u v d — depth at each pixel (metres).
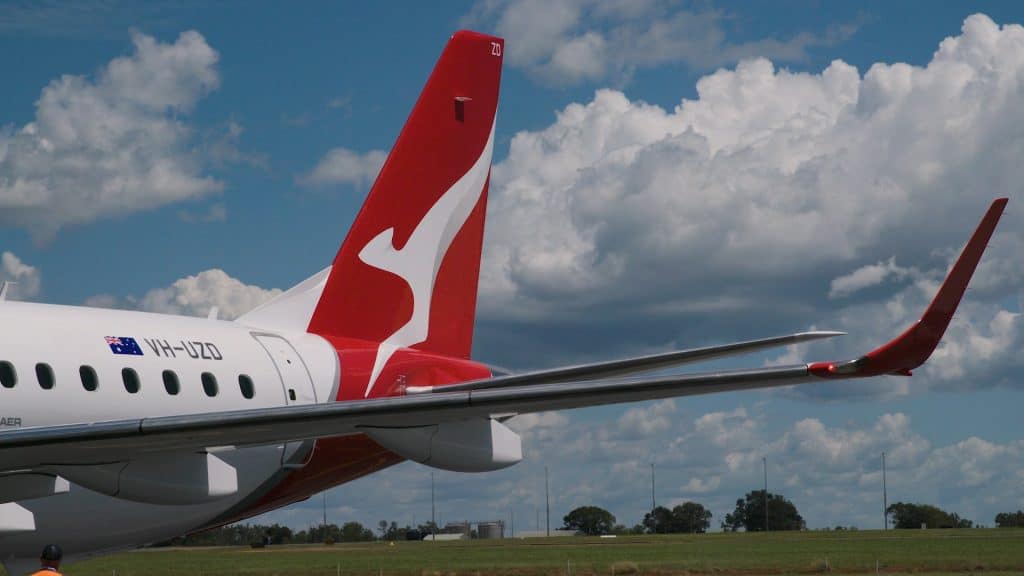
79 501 19.44
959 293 11.49
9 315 18.34
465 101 26.30
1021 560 86.00
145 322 20.50
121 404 18.97
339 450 23.17
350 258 24.58
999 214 11.34
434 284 25.64
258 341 22.41
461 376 25.33
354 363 23.64
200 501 17.67
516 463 18.64
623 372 18.70
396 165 25.33
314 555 131.00
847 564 82.25
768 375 13.04
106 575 91.25
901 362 11.83
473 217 26.38
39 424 17.78
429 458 17.86
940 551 103.56
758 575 73.00
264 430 15.95
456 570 83.88
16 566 19.42
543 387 14.78
